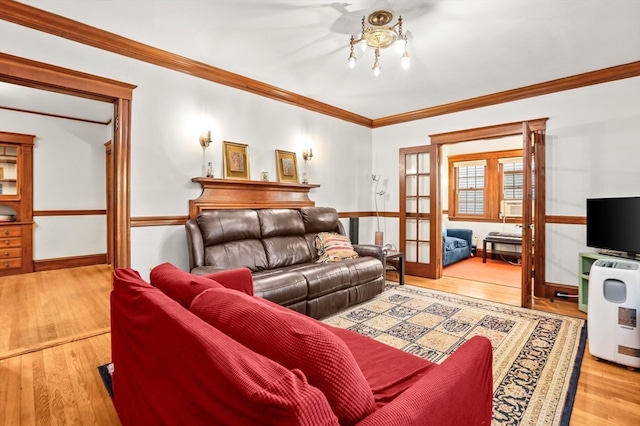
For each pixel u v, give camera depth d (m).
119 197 2.87
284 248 3.65
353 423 0.74
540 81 3.80
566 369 2.19
